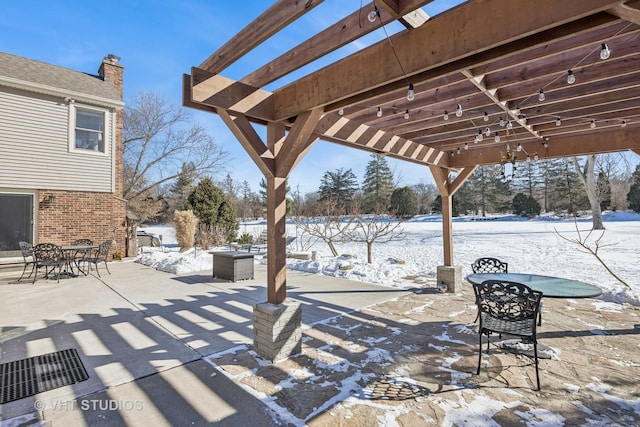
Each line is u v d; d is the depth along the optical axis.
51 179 8.35
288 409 2.35
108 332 3.85
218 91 3.00
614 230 14.71
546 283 3.63
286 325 3.18
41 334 3.77
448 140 5.31
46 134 8.29
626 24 2.15
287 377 2.81
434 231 18.31
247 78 3.26
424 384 2.71
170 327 4.04
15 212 7.91
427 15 2.26
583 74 2.99
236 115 3.15
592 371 2.91
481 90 3.19
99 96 9.00
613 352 3.29
